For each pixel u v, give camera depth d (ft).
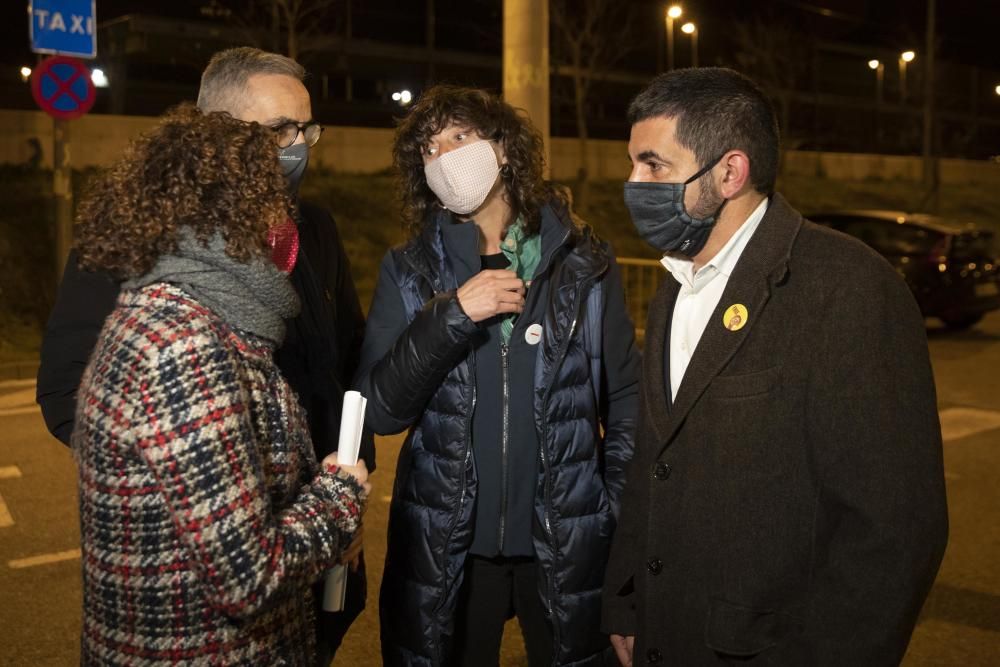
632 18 118.93
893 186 100.12
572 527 7.21
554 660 7.27
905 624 4.88
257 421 4.95
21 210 41.86
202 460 4.41
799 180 93.25
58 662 11.03
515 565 7.53
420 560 7.20
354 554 6.09
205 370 4.50
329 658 7.51
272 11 65.26
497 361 7.28
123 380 4.44
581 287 7.31
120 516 4.56
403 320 7.62
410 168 7.66
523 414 7.29
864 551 4.92
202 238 4.71
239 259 4.75
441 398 7.20
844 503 5.04
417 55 111.96
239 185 4.80
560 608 7.18
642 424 6.20
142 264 4.65
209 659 4.75
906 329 5.10
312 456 5.57
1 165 46.80
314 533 4.90
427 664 7.18
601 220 66.90
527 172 7.47
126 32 82.28
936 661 11.08
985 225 91.35
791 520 5.20
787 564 5.22
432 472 7.22
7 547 14.47
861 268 5.19
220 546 4.43
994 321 39.78
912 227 36.24
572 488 7.22
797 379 5.16
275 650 5.08
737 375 5.34
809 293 5.24
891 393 4.95
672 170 5.62
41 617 12.14
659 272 31.55
